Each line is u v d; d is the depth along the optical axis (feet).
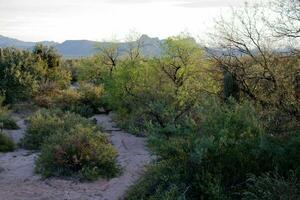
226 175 27.94
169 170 30.60
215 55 44.86
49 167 41.32
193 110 48.55
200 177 28.27
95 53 100.63
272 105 34.73
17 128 68.08
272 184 23.88
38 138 55.36
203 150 28.40
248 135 29.48
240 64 42.98
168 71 66.23
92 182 38.65
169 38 65.82
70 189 36.76
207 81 49.80
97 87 96.37
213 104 31.09
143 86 67.67
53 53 116.98
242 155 28.45
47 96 96.73
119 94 70.85
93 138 47.34
